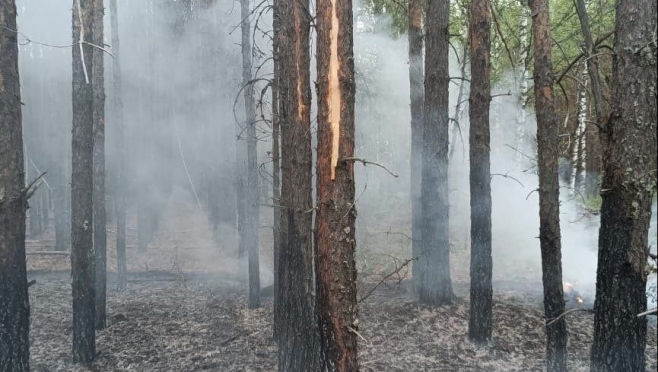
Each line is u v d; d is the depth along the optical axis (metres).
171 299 10.17
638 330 4.12
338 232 4.04
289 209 5.90
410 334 7.38
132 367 6.64
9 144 5.11
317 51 4.12
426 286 8.48
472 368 6.28
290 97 5.76
